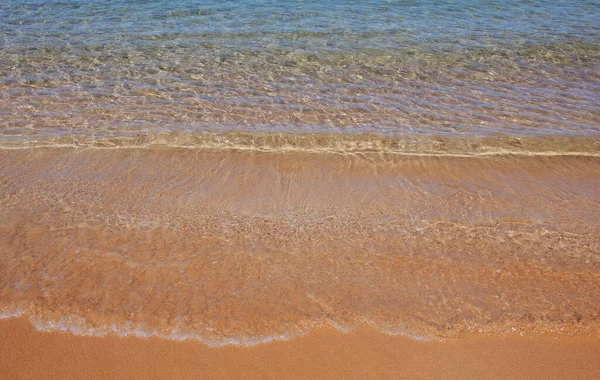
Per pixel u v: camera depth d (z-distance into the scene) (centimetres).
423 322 443
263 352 417
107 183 636
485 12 1375
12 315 442
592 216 586
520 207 601
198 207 596
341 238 546
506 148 731
